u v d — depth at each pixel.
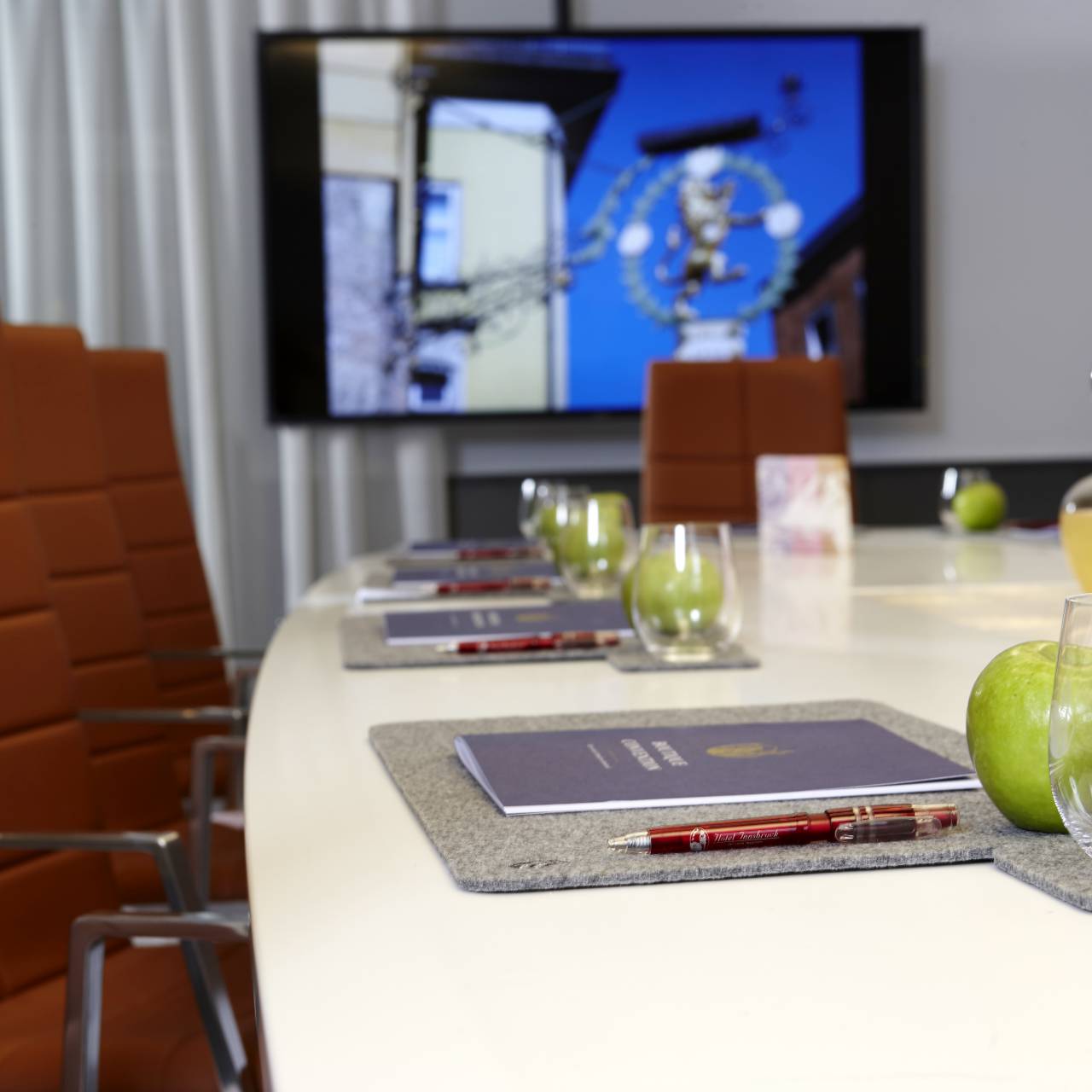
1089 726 0.53
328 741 0.96
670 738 0.86
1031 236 4.59
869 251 4.39
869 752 0.80
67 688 1.46
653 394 3.11
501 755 0.82
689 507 3.09
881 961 0.51
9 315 4.26
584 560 1.76
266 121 4.23
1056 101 4.57
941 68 4.53
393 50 4.27
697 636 1.24
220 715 1.74
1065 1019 0.45
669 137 4.36
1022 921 0.55
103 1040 1.21
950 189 4.56
